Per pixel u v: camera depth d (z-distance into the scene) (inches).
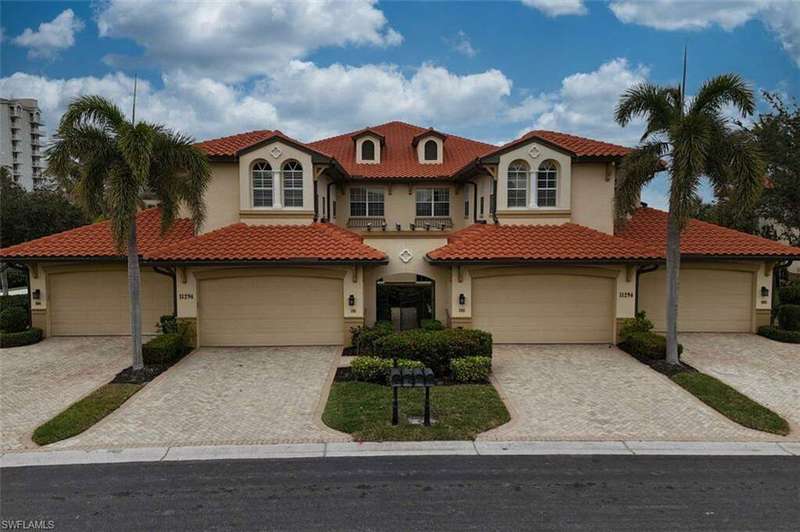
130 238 600.1
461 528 301.9
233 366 649.6
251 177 809.5
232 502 332.5
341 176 960.9
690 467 382.9
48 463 390.6
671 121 607.8
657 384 578.6
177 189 618.5
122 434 443.8
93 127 569.9
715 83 589.3
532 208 816.9
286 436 438.3
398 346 605.0
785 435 442.9
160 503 331.6
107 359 688.4
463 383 582.2
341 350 727.7
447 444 421.1
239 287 746.2
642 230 863.1
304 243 752.3
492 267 749.3
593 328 764.6
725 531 298.8
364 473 372.5
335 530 300.5
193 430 452.1
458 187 1040.8
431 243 800.9
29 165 4662.9
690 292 831.7
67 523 309.0
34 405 522.0
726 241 826.2
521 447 416.8
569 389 561.9
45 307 812.0
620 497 338.3
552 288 759.7
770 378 601.3
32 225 1381.6
